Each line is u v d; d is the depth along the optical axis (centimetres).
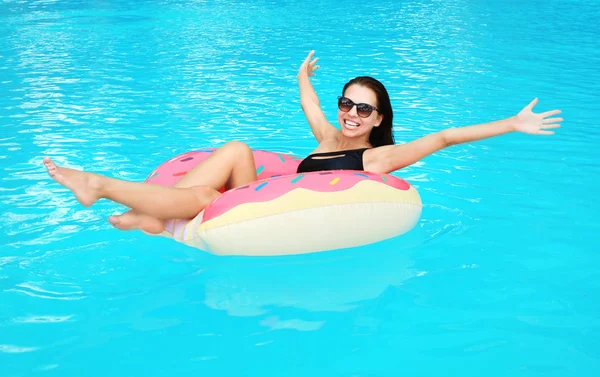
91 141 497
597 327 251
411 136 510
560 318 257
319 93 654
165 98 635
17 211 365
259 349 237
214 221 306
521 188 401
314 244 314
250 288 284
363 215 316
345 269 301
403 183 343
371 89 361
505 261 307
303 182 319
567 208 370
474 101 624
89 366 229
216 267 304
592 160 451
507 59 834
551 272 296
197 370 225
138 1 1440
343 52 875
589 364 227
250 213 304
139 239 334
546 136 509
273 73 749
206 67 783
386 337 244
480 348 237
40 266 304
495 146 484
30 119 560
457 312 262
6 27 1081
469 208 371
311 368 225
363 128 363
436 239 333
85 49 891
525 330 249
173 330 251
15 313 264
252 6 1372
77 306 270
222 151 340
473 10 1324
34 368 228
